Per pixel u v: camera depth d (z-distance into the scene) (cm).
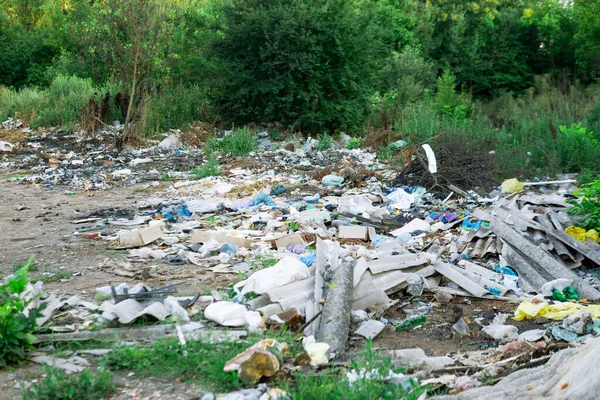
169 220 1084
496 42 4222
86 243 945
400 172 1338
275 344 518
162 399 456
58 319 605
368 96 2284
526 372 464
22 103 2298
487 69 4184
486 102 3906
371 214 1084
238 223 1049
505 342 576
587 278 767
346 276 656
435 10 4106
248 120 2220
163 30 2094
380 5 3550
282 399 446
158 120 2044
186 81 2523
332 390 455
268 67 2097
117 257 861
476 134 1620
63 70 2808
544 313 631
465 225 934
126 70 2112
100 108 2064
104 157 1770
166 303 630
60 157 1781
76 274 779
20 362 506
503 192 1160
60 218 1141
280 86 2062
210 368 497
